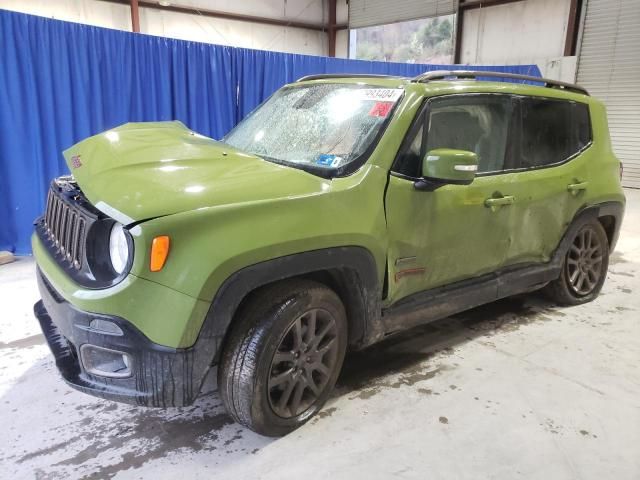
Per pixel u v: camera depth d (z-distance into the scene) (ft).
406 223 8.54
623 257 17.94
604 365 10.16
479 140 9.84
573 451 7.59
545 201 11.09
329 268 7.53
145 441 7.68
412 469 7.15
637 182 33.50
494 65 37.14
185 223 6.31
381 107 8.81
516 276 11.06
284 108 10.37
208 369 6.68
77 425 8.01
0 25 15.84
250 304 7.20
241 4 42.86
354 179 7.92
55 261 7.72
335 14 49.14
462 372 9.80
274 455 7.39
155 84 20.03
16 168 16.84
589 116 12.40
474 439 7.82
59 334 8.11
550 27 35.86
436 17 41.70
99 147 8.53
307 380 7.95
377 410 8.51
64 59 17.34
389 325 8.82
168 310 6.31
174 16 39.37
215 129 22.17
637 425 8.23
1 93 16.19
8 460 7.18
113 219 6.69
